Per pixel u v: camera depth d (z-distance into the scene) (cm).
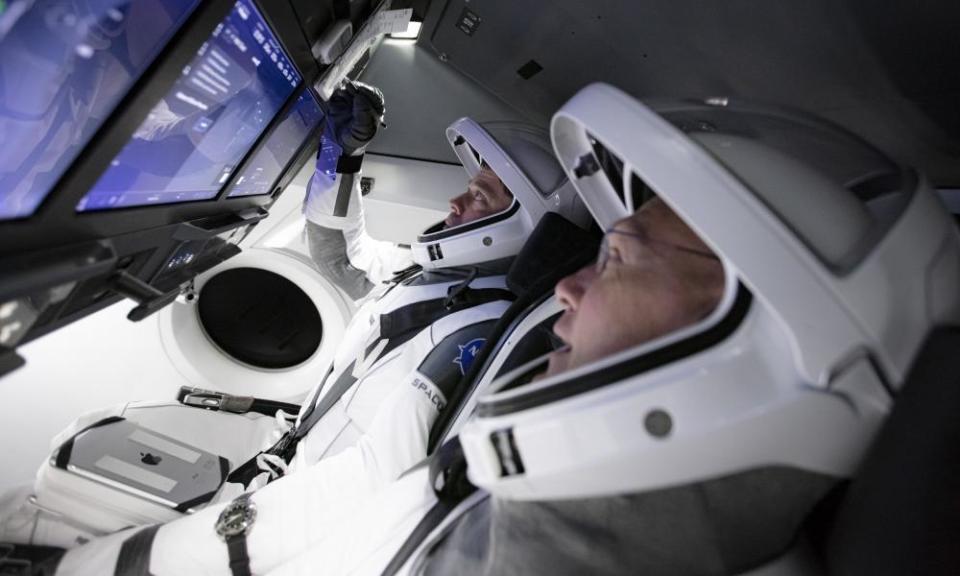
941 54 90
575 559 53
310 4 102
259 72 93
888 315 45
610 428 47
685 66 138
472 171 181
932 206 52
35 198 52
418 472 95
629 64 151
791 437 45
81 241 62
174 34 62
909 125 106
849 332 43
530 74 184
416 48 201
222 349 200
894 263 46
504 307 129
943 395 43
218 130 88
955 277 49
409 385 111
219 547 92
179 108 72
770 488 49
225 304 199
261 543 93
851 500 50
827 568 55
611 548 52
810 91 117
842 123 118
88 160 57
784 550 54
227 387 194
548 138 153
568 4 145
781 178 50
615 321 61
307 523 96
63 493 106
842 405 44
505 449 52
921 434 43
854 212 51
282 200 199
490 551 59
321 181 166
